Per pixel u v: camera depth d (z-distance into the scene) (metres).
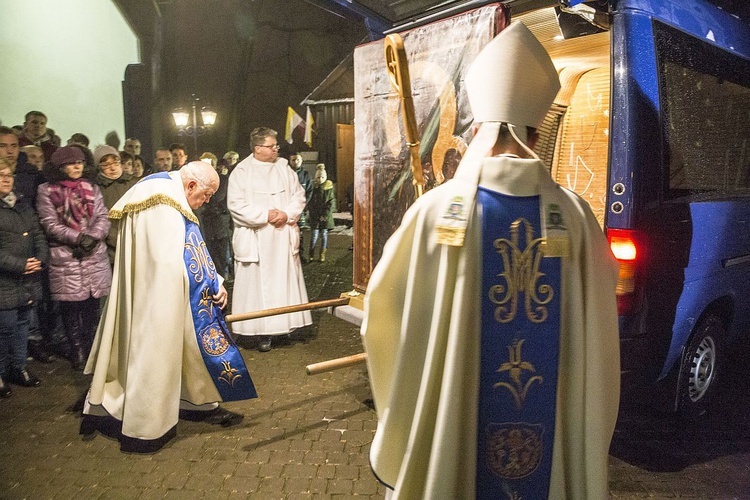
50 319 5.15
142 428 3.32
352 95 16.17
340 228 14.54
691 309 3.39
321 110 16.73
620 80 3.01
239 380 3.62
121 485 3.03
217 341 3.57
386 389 1.72
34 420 3.81
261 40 17.55
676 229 3.21
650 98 3.03
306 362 4.94
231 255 8.78
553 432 1.62
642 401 3.64
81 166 4.68
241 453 3.37
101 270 4.73
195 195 3.52
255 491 2.98
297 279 5.36
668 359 3.33
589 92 3.90
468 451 1.59
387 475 1.69
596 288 1.59
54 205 4.55
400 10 4.59
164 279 3.29
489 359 1.59
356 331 5.84
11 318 4.18
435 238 1.57
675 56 3.26
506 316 1.58
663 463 3.24
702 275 3.44
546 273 1.58
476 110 1.68
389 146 3.91
